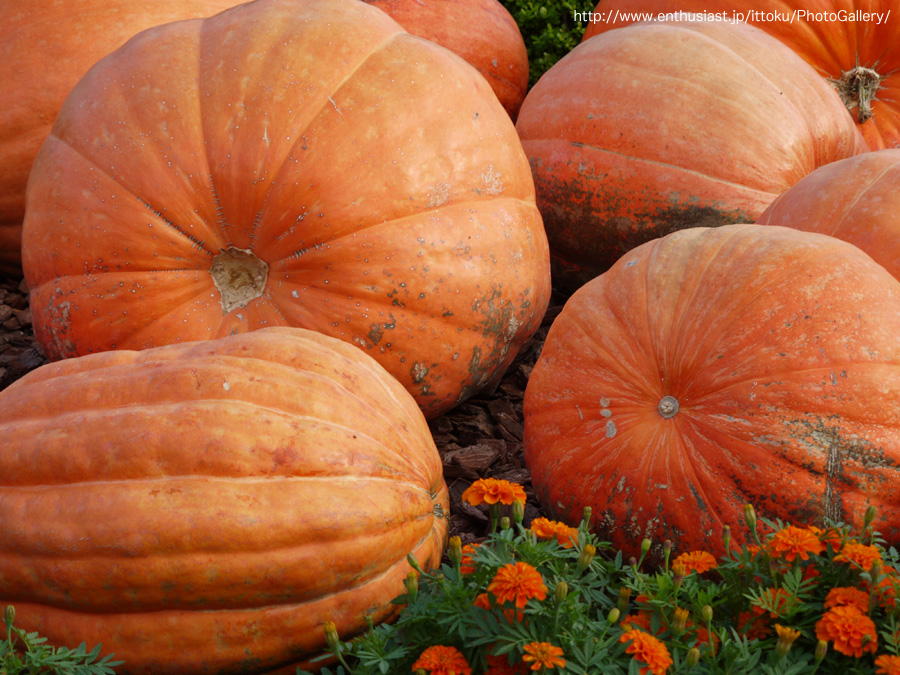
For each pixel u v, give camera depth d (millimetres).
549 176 2344
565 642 1621
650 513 1810
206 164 1930
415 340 1981
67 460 1700
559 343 1923
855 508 1760
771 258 1830
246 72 1953
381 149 1942
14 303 2348
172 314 1973
